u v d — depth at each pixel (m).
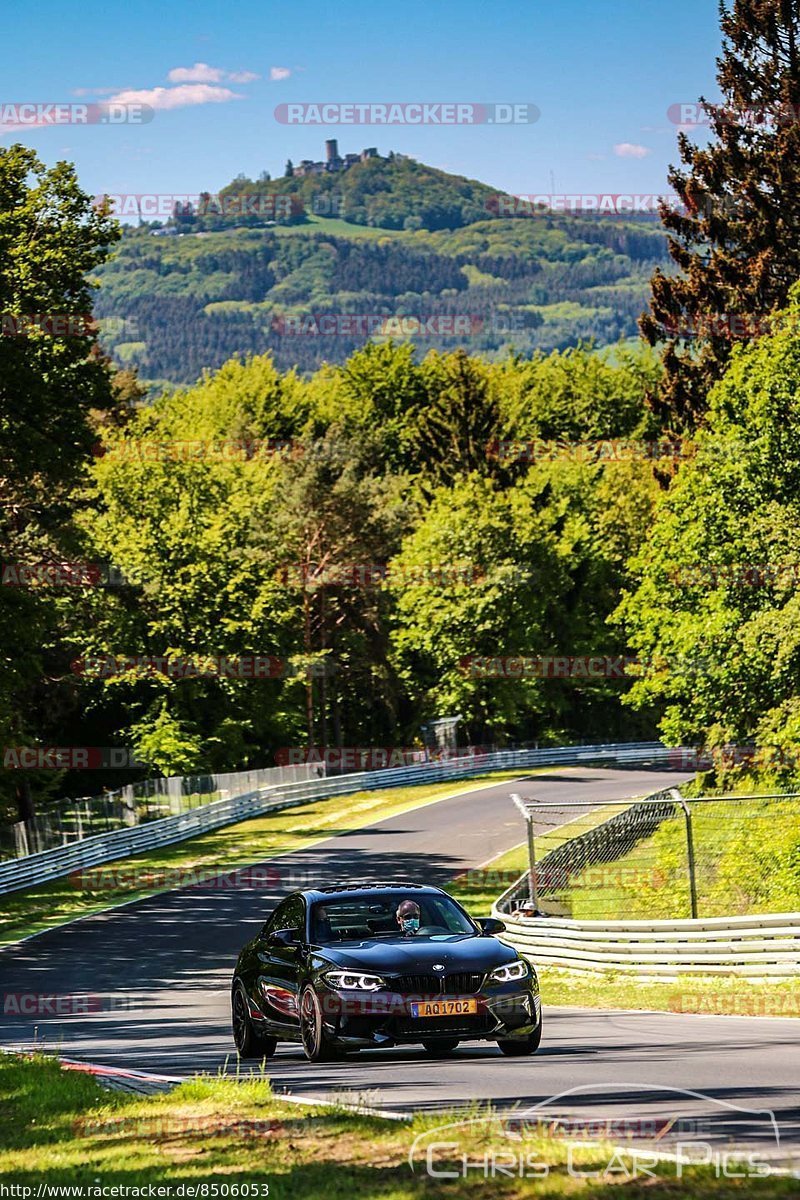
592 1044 34.62
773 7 146.00
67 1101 27.05
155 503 194.25
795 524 108.81
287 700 199.12
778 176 145.12
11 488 113.12
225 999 60.47
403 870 113.25
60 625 139.88
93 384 105.00
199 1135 22.14
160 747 173.38
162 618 186.62
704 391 149.62
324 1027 31.17
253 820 150.75
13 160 105.19
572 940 58.22
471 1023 31.02
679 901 79.50
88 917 93.75
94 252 106.69
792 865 78.62
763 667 106.75
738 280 147.38
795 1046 31.77
